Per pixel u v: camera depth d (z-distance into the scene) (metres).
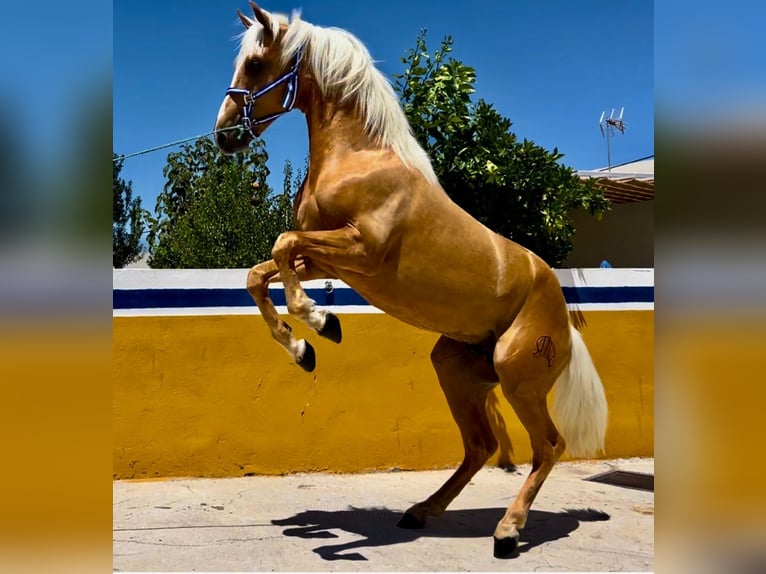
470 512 4.48
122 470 4.94
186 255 8.54
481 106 6.45
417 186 3.54
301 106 3.72
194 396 5.07
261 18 3.53
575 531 4.10
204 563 3.38
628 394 6.05
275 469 5.18
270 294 5.25
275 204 8.88
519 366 3.80
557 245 6.82
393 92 3.74
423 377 5.49
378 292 3.58
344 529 4.01
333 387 5.31
